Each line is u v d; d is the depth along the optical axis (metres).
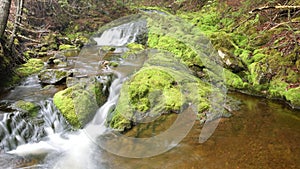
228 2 9.19
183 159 3.36
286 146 3.62
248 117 4.44
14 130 3.84
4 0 5.29
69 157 3.53
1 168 3.28
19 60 6.57
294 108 4.72
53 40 9.13
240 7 8.38
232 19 8.22
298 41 5.37
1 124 3.73
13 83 5.39
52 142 3.91
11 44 6.19
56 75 5.54
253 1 7.86
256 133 3.96
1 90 5.04
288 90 4.96
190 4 11.90
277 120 4.34
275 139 3.79
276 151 3.51
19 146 3.78
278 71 5.38
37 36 9.13
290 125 4.18
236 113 4.58
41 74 5.65
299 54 5.27
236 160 3.34
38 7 10.58
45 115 4.27
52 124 4.23
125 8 13.27
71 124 4.07
